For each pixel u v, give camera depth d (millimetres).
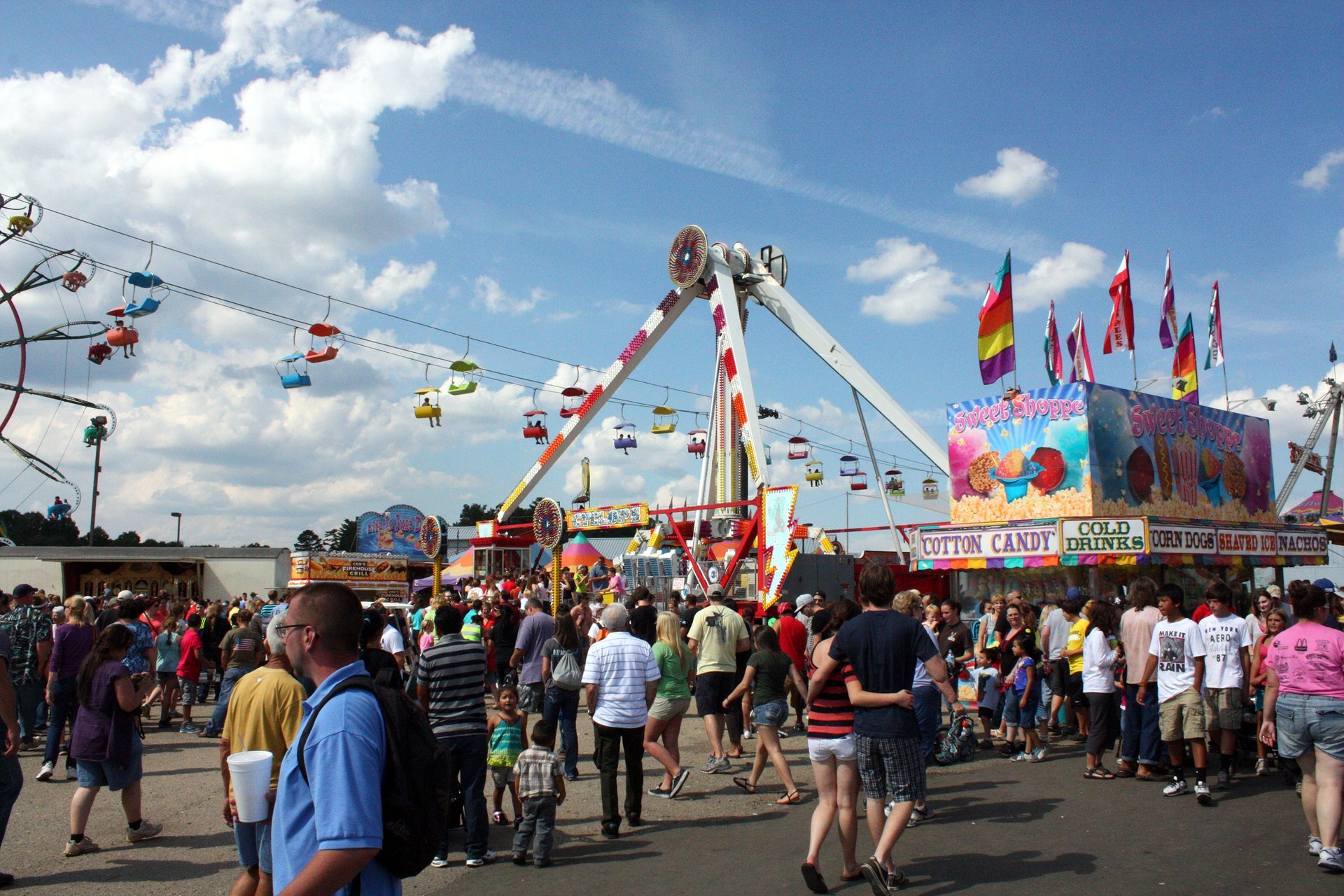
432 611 16781
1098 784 9641
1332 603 11906
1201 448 20844
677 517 27953
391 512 37312
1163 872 6574
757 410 27000
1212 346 24141
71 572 37188
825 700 6559
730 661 11156
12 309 28125
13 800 6637
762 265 31750
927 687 9773
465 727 7273
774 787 9922
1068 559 16828
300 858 2703
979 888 6305
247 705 5285
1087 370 23359
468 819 7277
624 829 8289
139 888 6645
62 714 10539
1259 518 22859
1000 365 21375
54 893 6523
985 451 19188
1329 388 29016
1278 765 10289
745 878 6730
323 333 18625
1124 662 10273
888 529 25391
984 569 18109
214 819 8680
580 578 26922
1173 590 9148
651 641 13211
